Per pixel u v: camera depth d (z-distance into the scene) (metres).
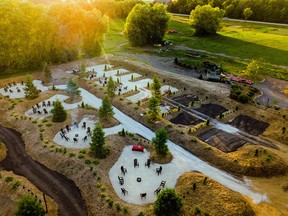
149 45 99.44
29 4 67.06
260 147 37.22
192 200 28.55
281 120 44.75
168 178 32.44
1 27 61.12
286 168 34.38
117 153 36.47
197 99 53.50
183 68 73.00
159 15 97.69
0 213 27.38
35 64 67.81
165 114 47.06
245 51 88.00
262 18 138.25
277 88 59.81
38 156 36.28
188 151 38.00
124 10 152.62
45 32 67.75
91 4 145.38
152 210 26.83
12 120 44.84
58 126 42.62
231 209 27.09
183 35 115.19
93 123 44.09
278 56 81.56
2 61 62.84
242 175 33.50
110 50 90.25
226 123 45.03
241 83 62.00
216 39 106.25
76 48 75.19
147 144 38.72
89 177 31.70
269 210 28.25
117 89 56.88
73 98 52.91
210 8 109.88
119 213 27.00
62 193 30.27
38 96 52.56
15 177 32.12
